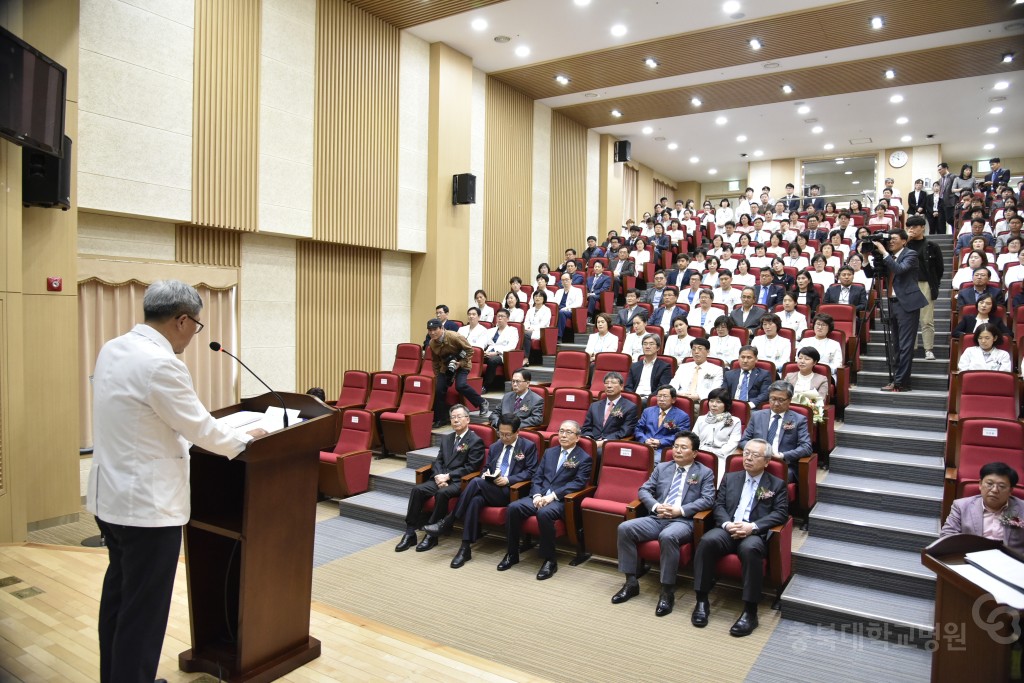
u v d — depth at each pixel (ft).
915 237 20.30
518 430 17.06
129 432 6.38
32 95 12.78
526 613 12.67
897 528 13.80
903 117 41.42
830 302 24.45
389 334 28.66
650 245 36.37
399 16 26.66
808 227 38.19
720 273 25.95
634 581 13.39
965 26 27.89
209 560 8.22
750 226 39.78
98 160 17.76
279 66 22.84
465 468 16.92
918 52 30.76
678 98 37.29
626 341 23.40
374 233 26.68
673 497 14.05
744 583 12.06
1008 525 10.72
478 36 28.76
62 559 12.01
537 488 15.72
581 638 11.65
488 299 33.40
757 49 30.30
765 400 17.70
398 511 17.83
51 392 15.44
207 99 20.44
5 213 13.71
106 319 18.84
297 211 23.57
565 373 22.18
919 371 21.40
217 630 8.34
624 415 17.76
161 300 6.65
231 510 8.33
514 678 8.62
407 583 14.10
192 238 20.98
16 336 14.01
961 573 7.64
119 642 6.43
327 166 24.64
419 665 8.75
